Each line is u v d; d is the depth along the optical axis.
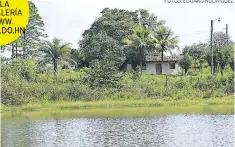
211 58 60.88
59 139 25.22
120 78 55.03
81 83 54.72
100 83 54.16
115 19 80.69
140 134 26.56
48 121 35.00
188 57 70.62
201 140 23.59
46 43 70.69
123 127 30.20
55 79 57.06
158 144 22.67
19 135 27.20
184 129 28.27
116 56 70.88
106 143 23.41
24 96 50.16
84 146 22.59
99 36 75.56
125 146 22.34
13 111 45.16
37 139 25.39
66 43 70.38
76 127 30.80
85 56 76.94
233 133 26.00
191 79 55.34
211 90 52.59
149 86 53.03
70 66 74.94
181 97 51.06
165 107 45.53
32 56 75.38
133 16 85.19
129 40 73.38
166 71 76.31
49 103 49.00
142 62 76.38
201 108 43.25
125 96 51.31
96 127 30.58
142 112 40.56
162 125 30.67
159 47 73.62
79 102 49.03
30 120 36.06
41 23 75.25
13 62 60.56
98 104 47.62
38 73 60.59
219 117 34.69
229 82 53.91
